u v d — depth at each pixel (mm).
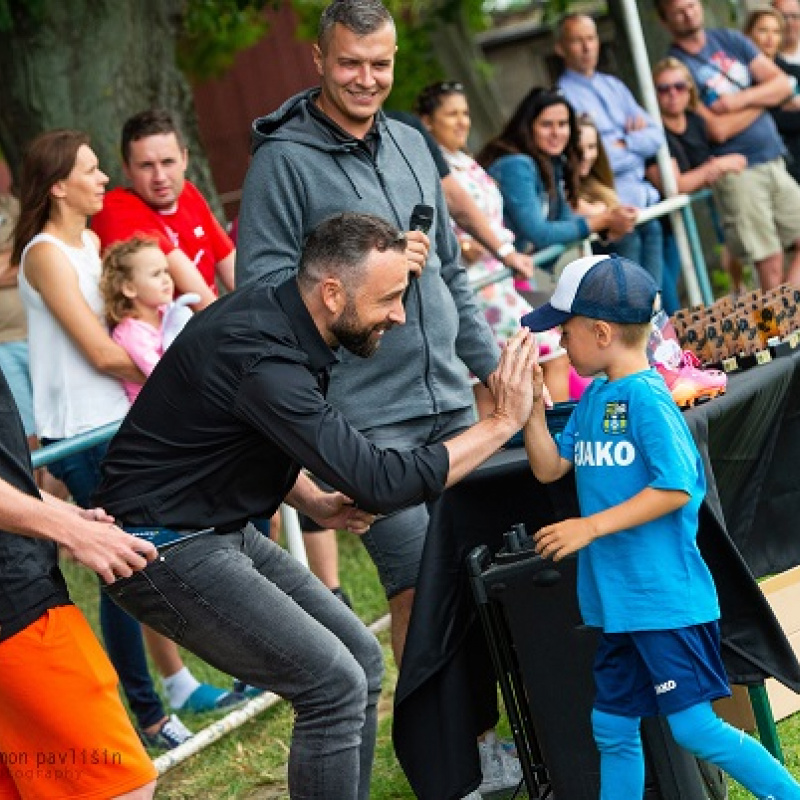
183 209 14797
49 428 13359
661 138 20547
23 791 9023
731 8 30469
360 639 10203
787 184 22781
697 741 9383
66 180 13172
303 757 9445
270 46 39094
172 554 9180
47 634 8836
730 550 10031
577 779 10086
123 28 20422
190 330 9195
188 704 14555
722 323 12648
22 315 16344
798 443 12711
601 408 9477
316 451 8930
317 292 9062
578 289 9523
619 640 9594
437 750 10430
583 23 20141
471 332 11852
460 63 33344
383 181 11211
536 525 10695
